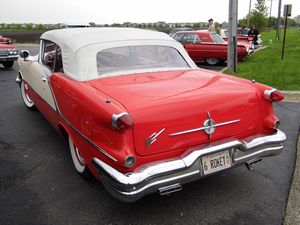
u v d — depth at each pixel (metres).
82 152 3.31
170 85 3.32
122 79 3.51
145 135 2.75
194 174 2.93
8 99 7.59
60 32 4.44
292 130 5.35
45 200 3.43
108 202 3.39
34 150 4.68
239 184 3.71
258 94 3.38
